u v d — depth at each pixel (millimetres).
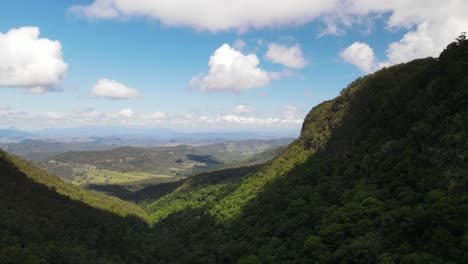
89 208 155125
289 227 86562
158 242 134375
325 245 67812
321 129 146250
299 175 117500
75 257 95562
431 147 73125
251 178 173250
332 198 87250
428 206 58625
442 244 52094
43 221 111938
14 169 163750
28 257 84375
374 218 66000
